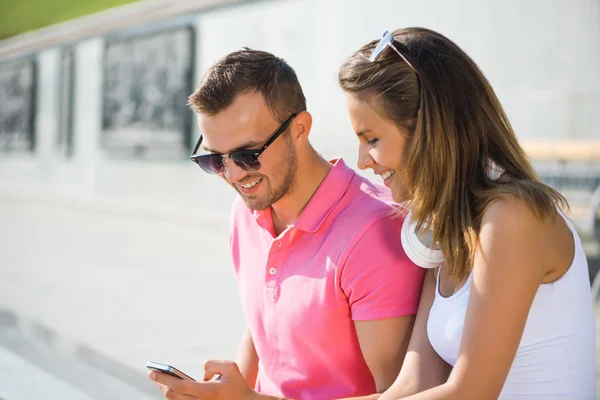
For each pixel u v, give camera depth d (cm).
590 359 157
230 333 539
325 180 186
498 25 767
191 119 1192
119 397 402
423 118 156
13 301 637
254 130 181
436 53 158
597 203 558
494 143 160
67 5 1630
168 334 534
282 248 188
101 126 1444
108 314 592
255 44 1080
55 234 1060
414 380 164
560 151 629
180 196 1222
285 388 190
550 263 149
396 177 169
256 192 187
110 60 1414
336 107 943
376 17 895
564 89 714
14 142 1839
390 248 175
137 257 860
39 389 412
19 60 1814
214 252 895
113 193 1411
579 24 702
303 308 183
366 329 175
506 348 146
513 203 147
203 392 167
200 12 1180
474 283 149
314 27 979
